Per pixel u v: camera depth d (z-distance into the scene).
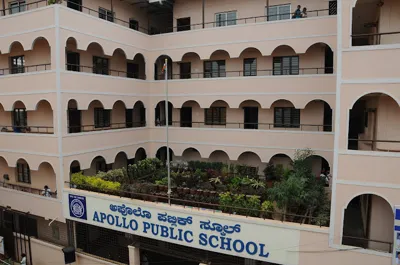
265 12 19.67
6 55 19.52
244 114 20.62
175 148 21.33
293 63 19.08
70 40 17.41
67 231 16.62
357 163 10.56
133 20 22.88
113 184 15.82
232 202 13.05
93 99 17.56
